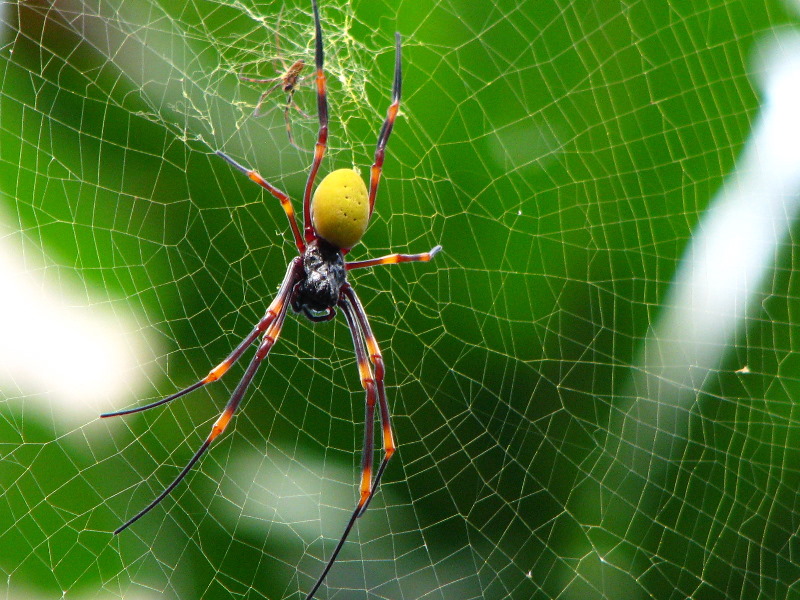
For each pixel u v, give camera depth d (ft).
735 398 1.19
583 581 1.16
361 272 1.24
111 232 1.14
